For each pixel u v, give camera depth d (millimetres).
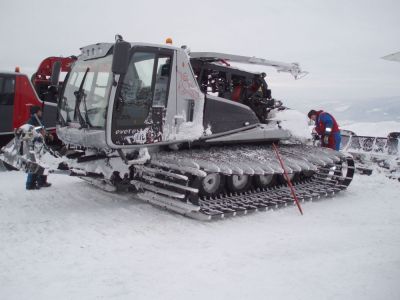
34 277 4020
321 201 7898
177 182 6238
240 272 4215
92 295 3650
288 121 8602
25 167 6469
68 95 6984
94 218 6078
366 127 19500
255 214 6672
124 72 5504
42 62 11797
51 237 5211
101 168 6500
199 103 6824
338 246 5109
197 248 4938
